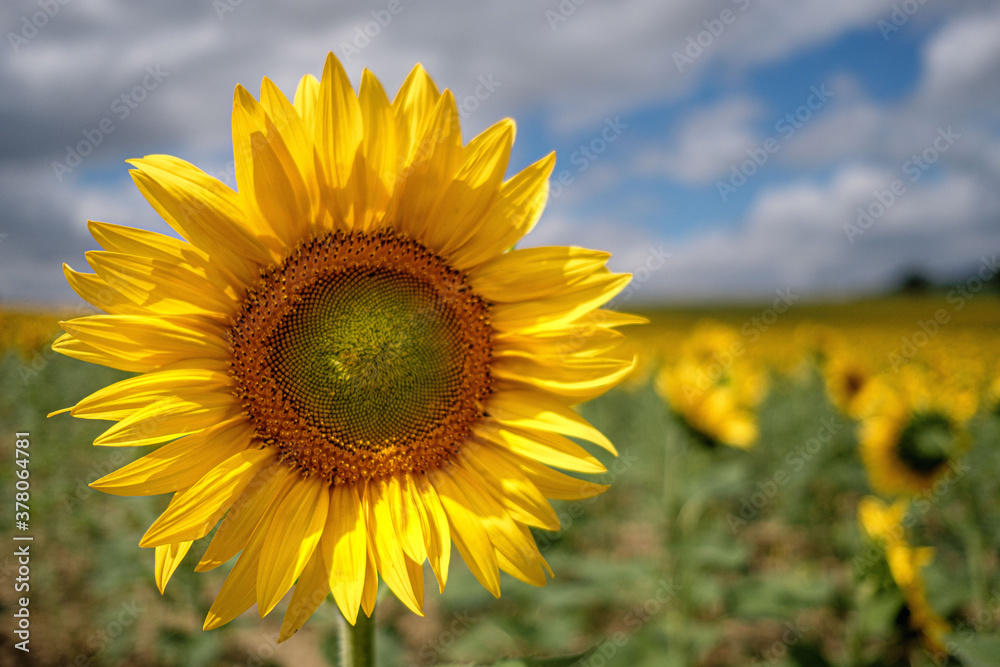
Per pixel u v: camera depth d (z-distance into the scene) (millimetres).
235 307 340
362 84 333
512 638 669
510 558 339
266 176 327
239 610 312
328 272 353
